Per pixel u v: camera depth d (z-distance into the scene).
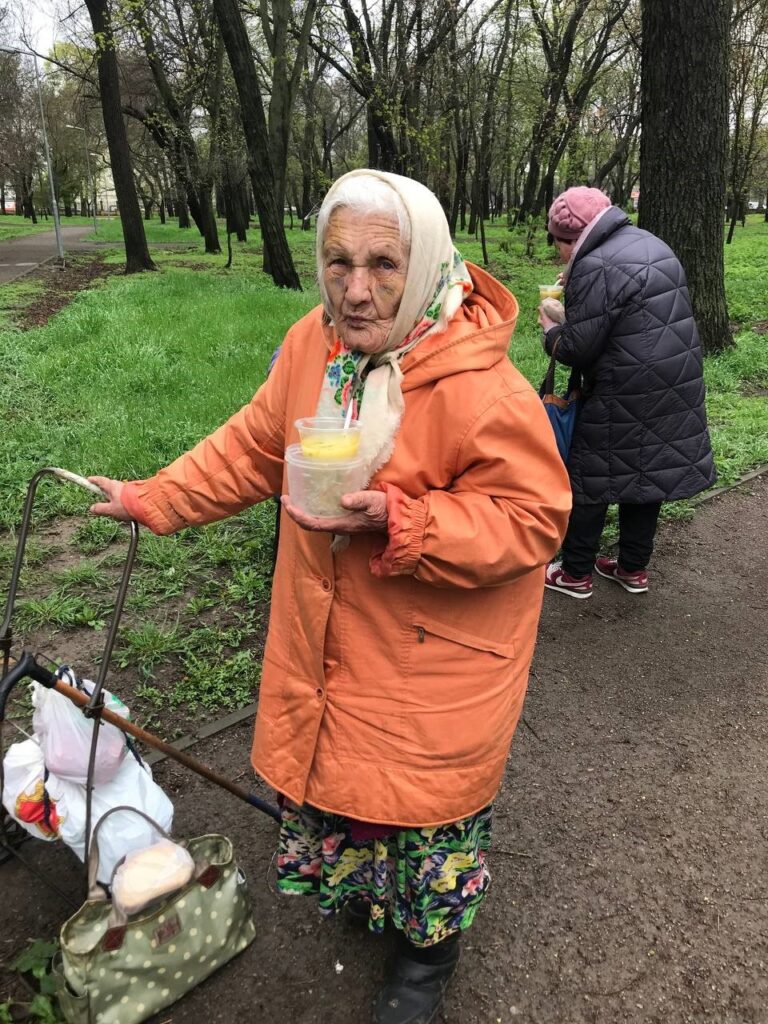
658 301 3.40
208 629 3.61
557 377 7.98
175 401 6.85
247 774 2.79
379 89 17.72
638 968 2.14
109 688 3.23
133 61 25.00
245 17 22.50
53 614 3.69
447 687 1.64
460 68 21.27
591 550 3.99
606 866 2.46
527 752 2.97
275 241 15.46
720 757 2.98
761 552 4.68
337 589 1.64
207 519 1.92
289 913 2.25
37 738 2.17
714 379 7.95
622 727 3.13
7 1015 1.93
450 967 1.96
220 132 22.81
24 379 7.49
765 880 2.43
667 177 8.15
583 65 24.95
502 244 20.58
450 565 1.48
